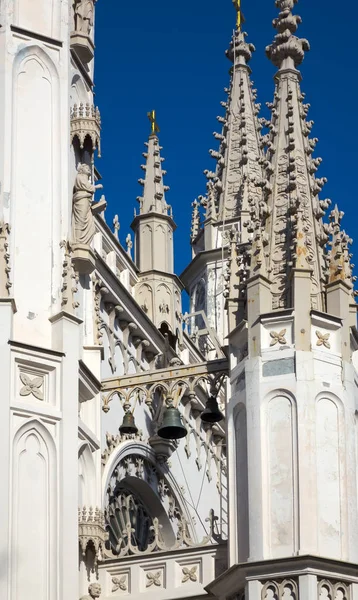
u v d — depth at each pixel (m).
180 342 50.25
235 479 37.31
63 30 41.59
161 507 46.34
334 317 37.91
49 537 36.31
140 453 45.34
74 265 40.38
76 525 36.72
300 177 40.31
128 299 46.47
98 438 40.12
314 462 36.28
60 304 38.62
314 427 36.59
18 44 40.75
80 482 39.34
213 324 55.91
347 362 37.72
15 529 35.94
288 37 42.38
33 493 36.53
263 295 38.09
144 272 50.34
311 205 39.94
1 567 35.38
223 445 51.19
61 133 40.56
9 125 39.81
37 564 36.03
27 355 37.38
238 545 36.69
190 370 40.53
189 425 49.25
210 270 56.75
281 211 39.62
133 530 44.59
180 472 47.81
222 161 58.34
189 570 38.28
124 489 45.06
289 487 36.16
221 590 36.53
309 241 39.16
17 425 36.69
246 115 58.94
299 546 35.53
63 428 37.25
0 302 37.53
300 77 42.12
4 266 37.91
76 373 38.06
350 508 36.31
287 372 37.09
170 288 50.53
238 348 38.59
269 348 37.53
